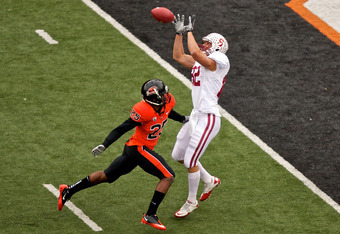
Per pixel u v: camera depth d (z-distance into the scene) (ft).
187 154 103.86
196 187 104.94
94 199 108.78
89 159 117.91
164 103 98.58
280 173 117.29
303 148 124.26
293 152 123.13
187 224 104.63
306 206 109.70
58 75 140.05
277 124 130.52
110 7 164.14
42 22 157.17
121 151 120.98
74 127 125.59
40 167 114.93
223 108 134.51
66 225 102.12
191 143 103.24
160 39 154.30
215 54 101.45
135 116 97.30
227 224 104.73
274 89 140.46
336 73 146.00
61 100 132.77
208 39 103.71
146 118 97.50
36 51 147.33
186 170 117.19
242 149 122.93
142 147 100.27
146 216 100.07
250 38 155.33
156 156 100.68
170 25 158.92
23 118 127.03
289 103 136.56
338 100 137.90
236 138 125.90
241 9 164.96
